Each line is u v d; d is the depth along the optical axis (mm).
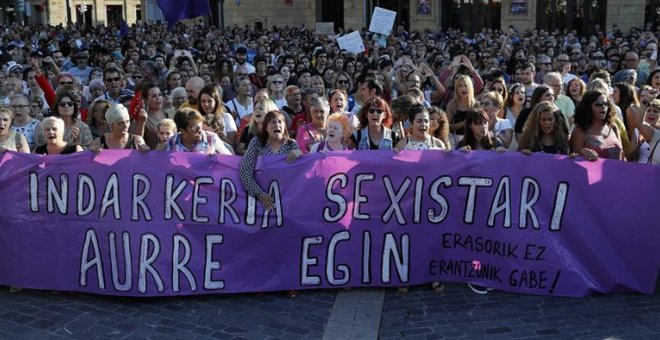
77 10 58094
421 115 6211
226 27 33281
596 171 5828
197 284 5820
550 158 5871
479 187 5934
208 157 5848
